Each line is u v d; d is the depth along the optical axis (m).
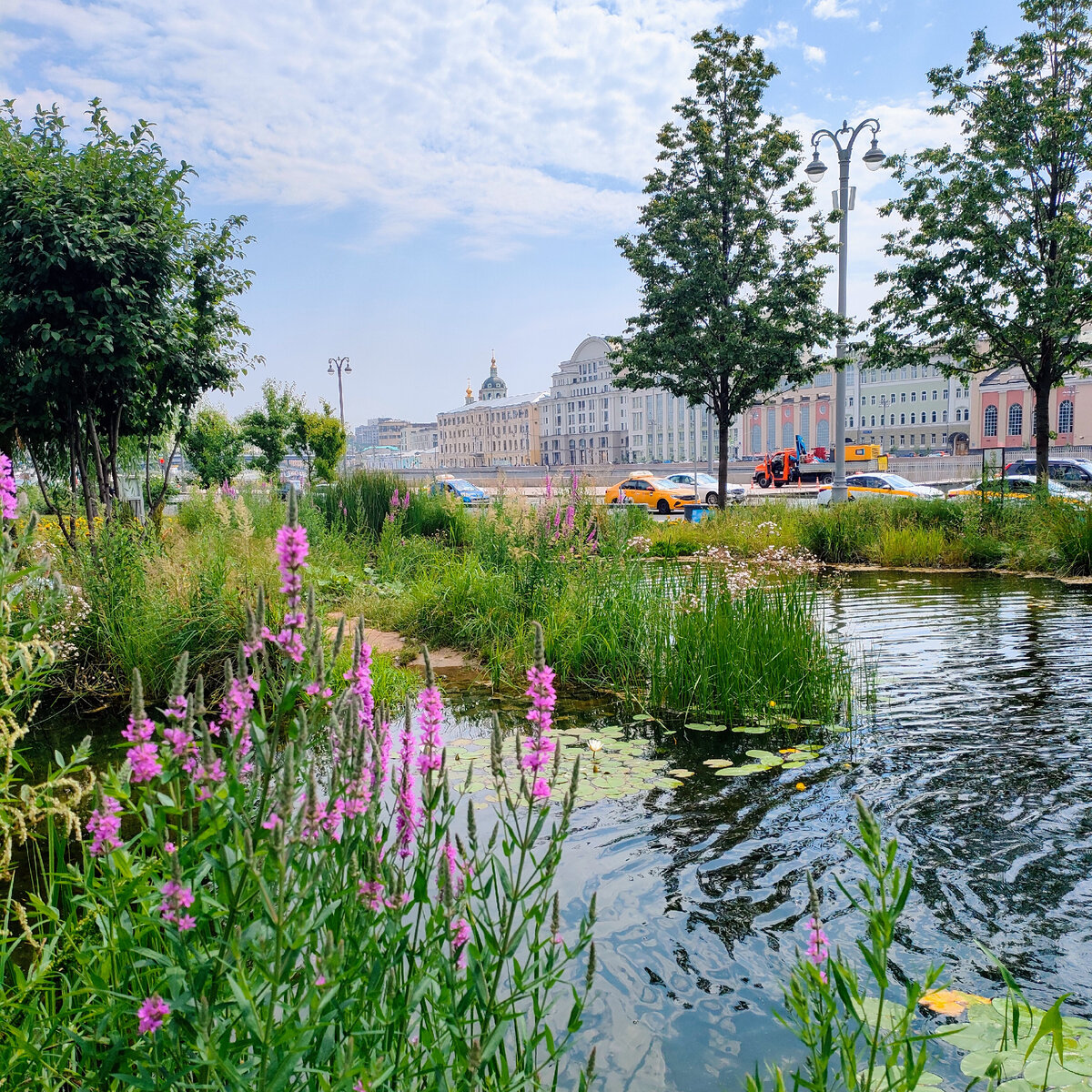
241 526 8.75
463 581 8.79
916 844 3.83
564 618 7.41
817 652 6.45
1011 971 2.85
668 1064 2.38
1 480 2.22
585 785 4.56
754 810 4.22
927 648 7.84
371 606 9.61
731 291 20.30
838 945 3.02
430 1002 1.90
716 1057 2.42
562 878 3.51
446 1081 1.68
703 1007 2.66
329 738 2.07
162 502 11.09
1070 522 13.56
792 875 3.55
